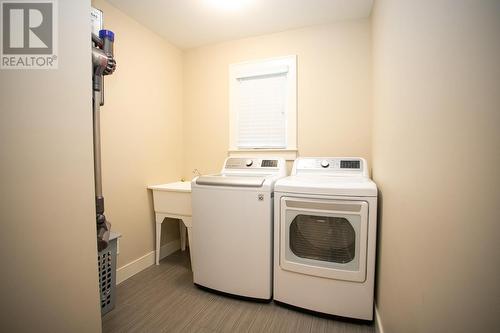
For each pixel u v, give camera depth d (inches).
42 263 29.2
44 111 29.7
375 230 52.3
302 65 84.7
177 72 99.3
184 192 78.5
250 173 79.5
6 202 25.9
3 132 25.8
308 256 59.0
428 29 27.1
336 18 78.5
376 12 62.9
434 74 25.5
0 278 25.4
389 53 46.1
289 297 59.2
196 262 68.7
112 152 71.4
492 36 17.4
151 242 86.0
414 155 31.2
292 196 58.1
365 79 78.0
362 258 52.6
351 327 53.2
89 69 35.6
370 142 78.1
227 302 62.9
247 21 80.3
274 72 87.0
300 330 52.2
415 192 30.7
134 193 79.0
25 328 27.5
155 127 87.7
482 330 18.4
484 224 18.1
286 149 86.5
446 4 23.0
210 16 77.1
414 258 30.8
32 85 28.6
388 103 46.8
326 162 74.2
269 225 60.5
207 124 99.3
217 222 65.1
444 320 23.1
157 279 75.2
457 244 21.1
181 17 77.5
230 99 93.9
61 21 31.8
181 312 58.5
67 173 32.3
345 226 55.8
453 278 21.7
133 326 53.4
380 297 50.8
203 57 98.8
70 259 32.5
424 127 28.0
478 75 18.7
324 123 82.9
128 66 76.2
